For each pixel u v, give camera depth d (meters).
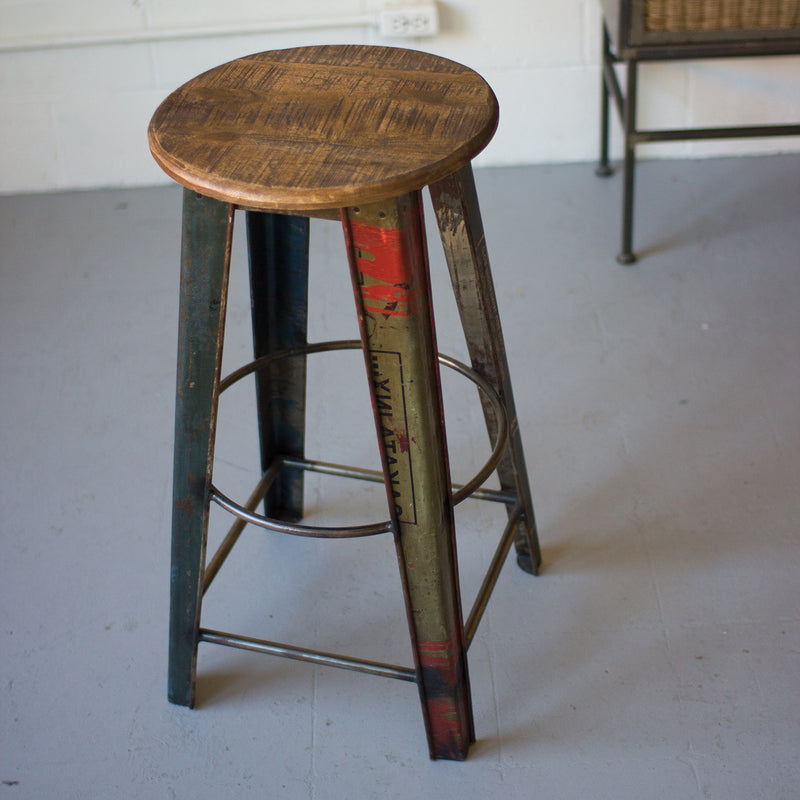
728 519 1.77
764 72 2.74
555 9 2.68
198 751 1.47
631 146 2.33
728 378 2.08
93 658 1.61
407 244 1.04
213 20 2.73
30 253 2.68
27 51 2.75
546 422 2.01
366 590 1.71
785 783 1.36
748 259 2.44
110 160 2.95
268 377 1.64
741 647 1.55
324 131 1.10
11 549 1.80
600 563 1.71
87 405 2.14
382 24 2.68
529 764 1.42
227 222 1.14
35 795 1.41
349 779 1.42
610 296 2.37
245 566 1.76
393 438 1.16
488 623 1.63
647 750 1.42
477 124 1.10
